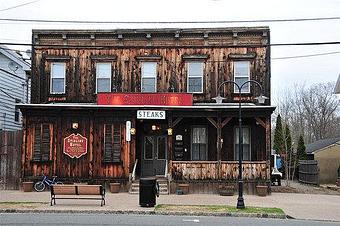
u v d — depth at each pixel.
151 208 18.69
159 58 28.84
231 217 17.23
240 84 28.47
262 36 28.58
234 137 28.08
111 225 14.25
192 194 25.34
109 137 26.41
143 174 28.53
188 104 27.05
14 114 36.06
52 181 25.92
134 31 28.83
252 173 25.70
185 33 28.77
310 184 35.41
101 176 26.19
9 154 26.88
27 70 37.69
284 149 39.53
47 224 14.38
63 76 29.20
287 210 19.23
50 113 26.53
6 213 17.42
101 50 29.19
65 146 26.33
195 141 28.33
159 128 28.58
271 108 25.58
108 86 29.00
